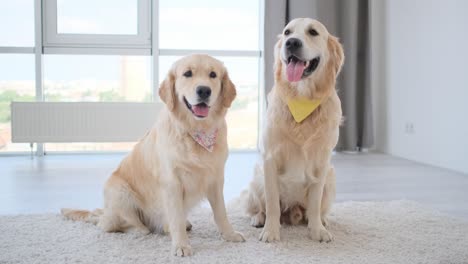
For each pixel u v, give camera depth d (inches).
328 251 76.9
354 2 208.7
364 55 216.5
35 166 172.2
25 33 199.9
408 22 196.5
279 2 201.9
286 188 88.6
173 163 75.9
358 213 101.9
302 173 84.4
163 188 78.0
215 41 217.2
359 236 85.4
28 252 75.5
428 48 181.9
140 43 206.5
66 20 201.8
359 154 211.5
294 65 81.7
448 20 168.7
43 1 197.9
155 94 207.5
